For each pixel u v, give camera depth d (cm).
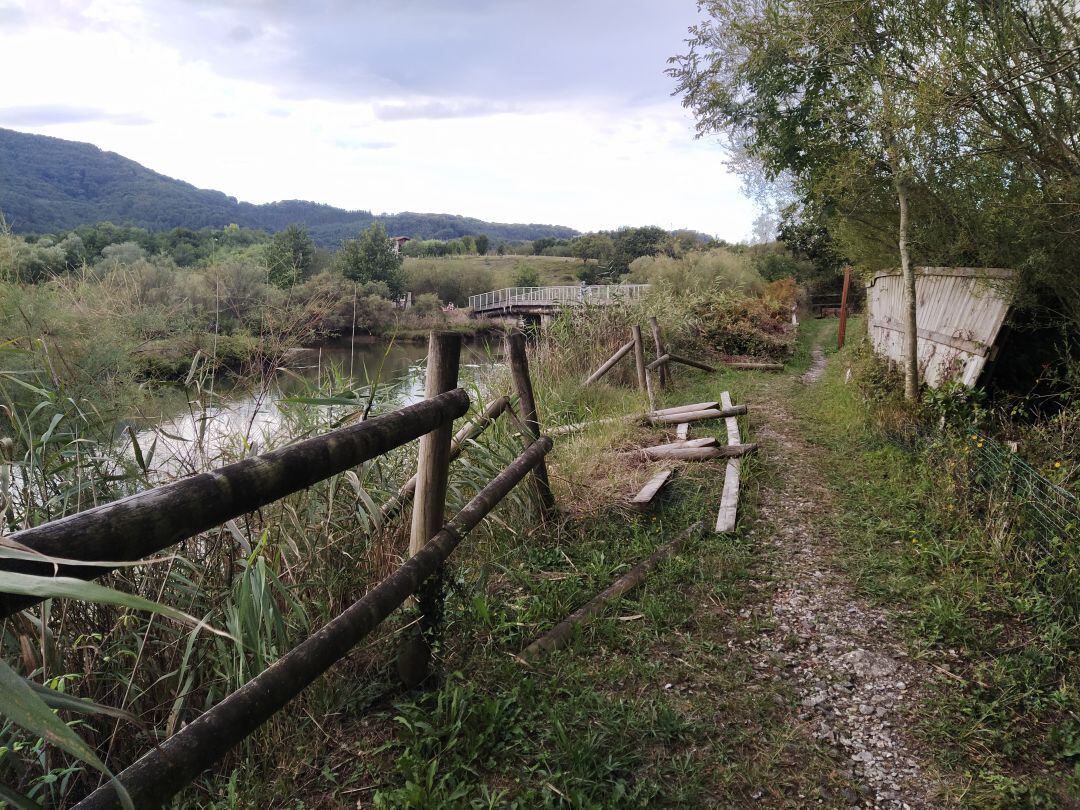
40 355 304
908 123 599
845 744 261
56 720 63
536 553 417
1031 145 552
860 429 739
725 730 266
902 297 862
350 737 253
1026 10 540
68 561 79
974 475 472
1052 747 256
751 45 760
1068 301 547
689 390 1105
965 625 339
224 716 153
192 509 127
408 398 491
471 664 299
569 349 1068
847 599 377
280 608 279
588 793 227
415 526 284
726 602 371
